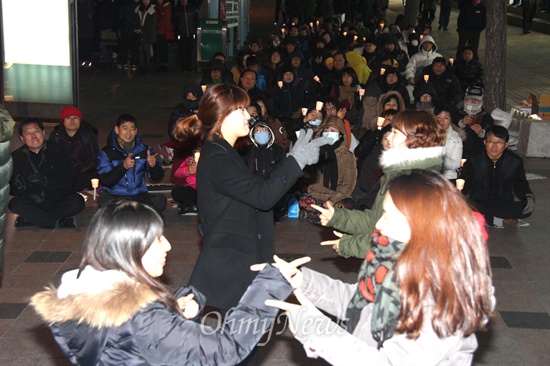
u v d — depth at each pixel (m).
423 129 3.89
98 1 21.81
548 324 5.88
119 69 21.62
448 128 8.65
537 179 10.28
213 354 2.74
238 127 4.19
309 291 3.21
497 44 12.64
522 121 11.80
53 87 13.07
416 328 2.53
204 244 4.24
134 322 2.63
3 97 13.10
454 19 36.16
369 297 2.86
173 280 6.71
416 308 2.52
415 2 27.03
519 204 7.96
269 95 13.54
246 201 4.05
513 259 7.32
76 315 2.60
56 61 12.98
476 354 5.36
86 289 2.64
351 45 20.44
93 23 21.91
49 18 12.84
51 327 2.72
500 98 12.82
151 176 8.38
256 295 2.97
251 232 4.22
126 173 8.19
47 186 7.98
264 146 4.81
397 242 2.78
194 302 3.13
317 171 8.26
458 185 6.84
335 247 4.34
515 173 8.02
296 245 7.64
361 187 8.05
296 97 13.44
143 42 20.98
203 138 4.30
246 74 12.02
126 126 8.06
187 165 8.51
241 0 26.34
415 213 2.55
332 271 6.95
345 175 8.30
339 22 30.53
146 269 2.80
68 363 5.21
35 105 13.12
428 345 2.54
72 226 8.09
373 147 8.50
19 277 6.74
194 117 4.46
